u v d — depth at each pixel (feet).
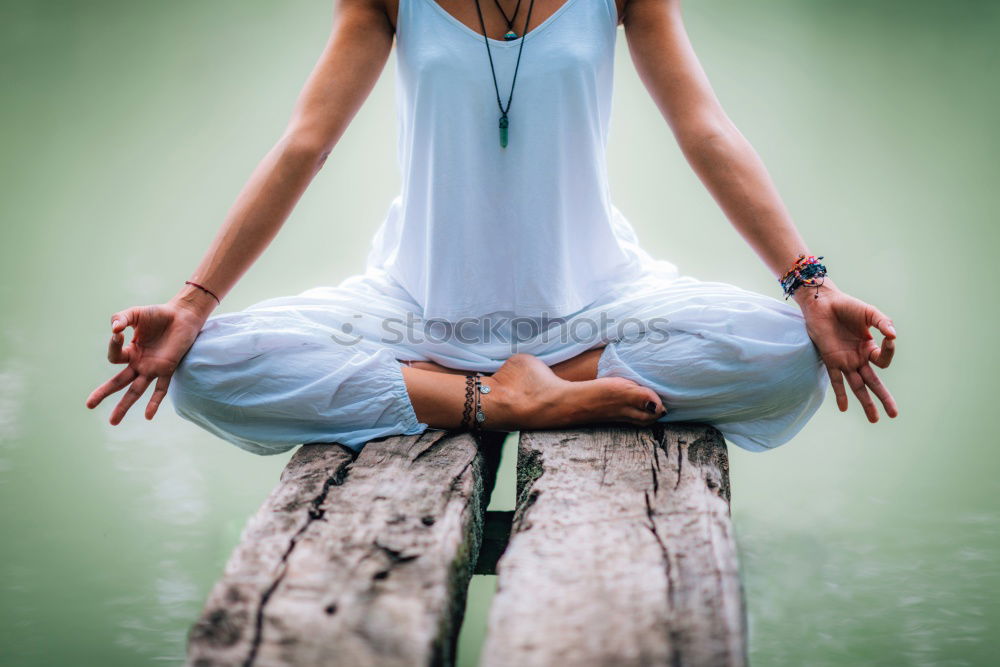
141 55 45.16
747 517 19.52
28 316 26.76
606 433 14.76
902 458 21.62
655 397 14.65
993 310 26.89
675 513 12.34
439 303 15.83
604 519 12.22
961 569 17.58
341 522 12.24
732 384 14.97
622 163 37.29
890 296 27.53
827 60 43.91
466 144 15.44
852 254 29.60
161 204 33.71
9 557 17.89
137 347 14.55
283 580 11.02
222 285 15.03
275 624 10.31
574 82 15.29
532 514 12.37
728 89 41.06
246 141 37.96
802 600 16.85
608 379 14.82
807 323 14.92
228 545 18.45
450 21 15.33
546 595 10.71
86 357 24.93
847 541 18.57
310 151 15.26
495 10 15.23
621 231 17.31
